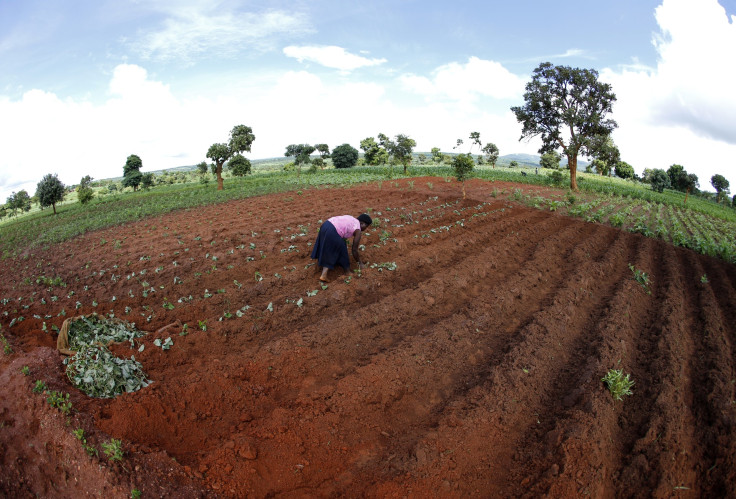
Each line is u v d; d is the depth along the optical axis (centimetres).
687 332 781
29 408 467
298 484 430
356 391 557
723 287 1014
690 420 550
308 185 2989
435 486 430
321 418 508
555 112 3403
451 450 473
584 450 467
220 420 505
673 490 449
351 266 1001
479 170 4588
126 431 442
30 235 2080
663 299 935
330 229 888
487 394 560
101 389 502
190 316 778
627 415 553
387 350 656
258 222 1677
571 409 539
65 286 1054
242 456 439
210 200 2477
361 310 765
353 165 6306
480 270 999
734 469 470
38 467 430
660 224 1848
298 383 586
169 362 614
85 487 397
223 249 1245
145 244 1449
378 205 1938
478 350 677
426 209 1788
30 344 648
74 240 1686
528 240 1328
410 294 836
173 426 475
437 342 680
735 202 5116
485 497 430
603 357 653
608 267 1103
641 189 4538
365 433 502
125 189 6669
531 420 539
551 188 3228
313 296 829
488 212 1728
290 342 654
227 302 834
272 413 511
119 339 644
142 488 383
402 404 556
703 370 653
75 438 419
